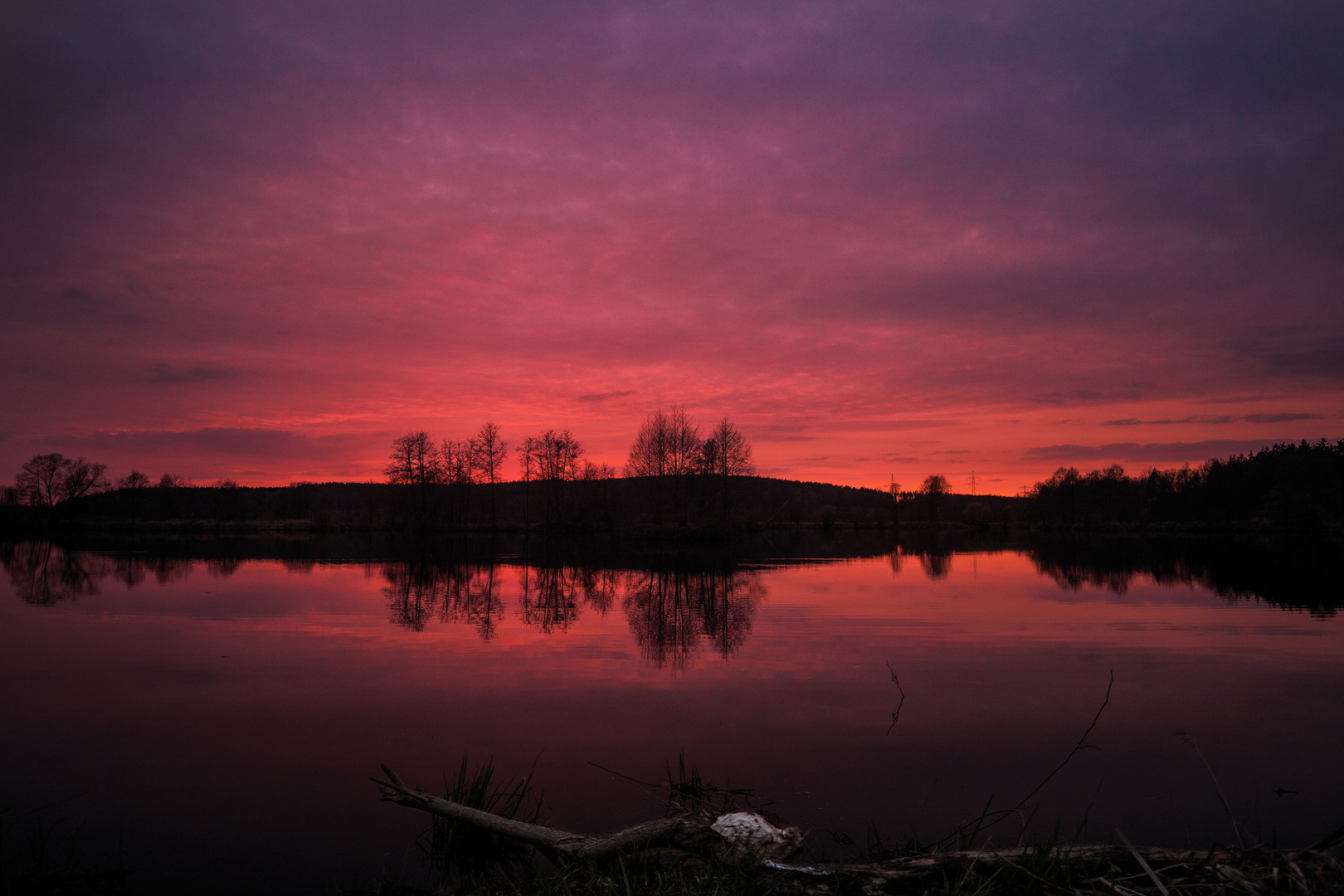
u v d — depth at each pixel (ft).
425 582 73.77
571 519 226.99
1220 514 265.34
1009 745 23.43
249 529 246.27
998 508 357.61
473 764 21.74
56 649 38.01
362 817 18.25
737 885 14.17
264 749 22.91
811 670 33.73
